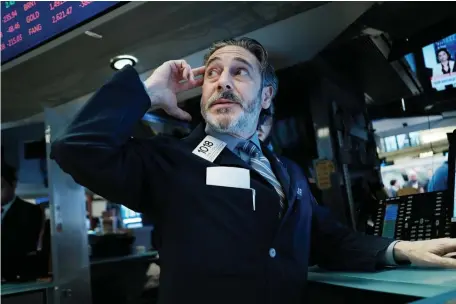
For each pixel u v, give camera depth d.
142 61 1.61
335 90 1.68
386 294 0.73
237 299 0.79
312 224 1.05
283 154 1.75
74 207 1.88
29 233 2.01
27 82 1.72
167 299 0.80
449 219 1.04
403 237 1.10
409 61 1.50
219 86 0.91
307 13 1.30
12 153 2.42
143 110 0.92
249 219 0.84
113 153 0.82
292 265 0.87
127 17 1.32
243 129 0.95
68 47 1.48
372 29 1.41
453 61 1.41
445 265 0.79
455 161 1.09
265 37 1.45
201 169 0.88
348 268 0.96
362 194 1.49
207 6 1.26
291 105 1.74
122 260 2.07
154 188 0.88
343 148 1.59
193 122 2.00
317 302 0.91
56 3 1.49
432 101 1.47
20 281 1.87
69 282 1.79
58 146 0.80
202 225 0.83
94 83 1.75
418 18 1.35
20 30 1.58
